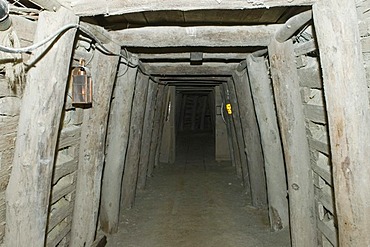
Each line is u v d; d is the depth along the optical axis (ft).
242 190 18.60
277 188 12.51
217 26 8.80
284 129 9.14
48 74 5.94
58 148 8.10
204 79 18.75
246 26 8.68
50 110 6.12
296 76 8.82
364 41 5.39
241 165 19.11
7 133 5.89
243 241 12.12
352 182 5.65
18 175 6.16
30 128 6.01
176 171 23.15
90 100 7.32
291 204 9.54
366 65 5.45
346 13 5.39
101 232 12.51
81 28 6.53
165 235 12.69
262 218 14.29
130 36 9.01
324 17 5.55
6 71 5.39
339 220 5.95
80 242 10.06
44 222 6.63
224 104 24.02
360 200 5.65
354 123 5.51
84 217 10.01
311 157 9.36
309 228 9.48
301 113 9.06
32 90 5.90
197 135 39.37
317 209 9.57
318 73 7.54
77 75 7.17
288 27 7.51
